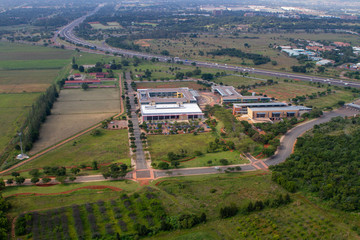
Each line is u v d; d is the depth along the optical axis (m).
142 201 141.62
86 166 179.75
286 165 177.25
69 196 147.62
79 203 140.75
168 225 125.25
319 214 132.75
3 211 132.25
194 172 176.88
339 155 180.88
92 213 132.50
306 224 126.62
